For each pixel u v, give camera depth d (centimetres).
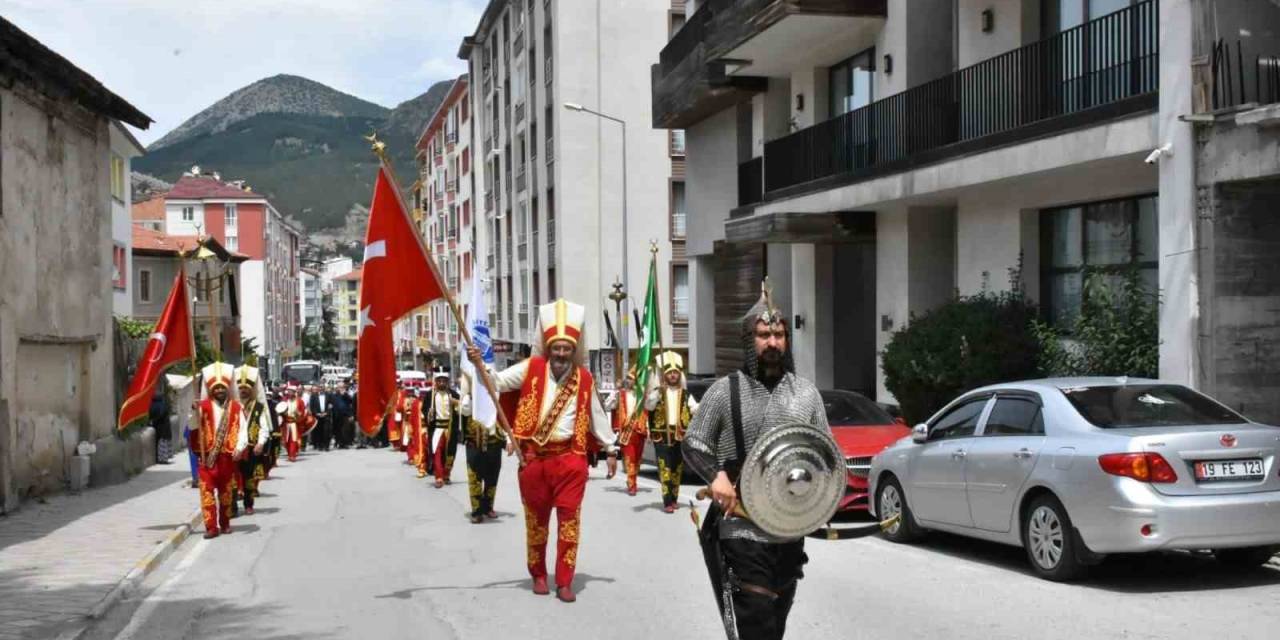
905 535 1178
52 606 931
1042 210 1778
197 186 9531
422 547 1257
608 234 4697
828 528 574
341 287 18862
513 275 5781
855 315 2547
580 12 4691
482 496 1473
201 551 1277
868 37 2250
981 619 829
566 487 933
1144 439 888
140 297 5203
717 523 581
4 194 1591
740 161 2962
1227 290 1309
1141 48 1464
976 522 1054
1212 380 1307
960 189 1784
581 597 940
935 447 1120
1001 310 1716
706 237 3194
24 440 1694
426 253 988
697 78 2680
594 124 4697
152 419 2561
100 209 2058
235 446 1388
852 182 2069
